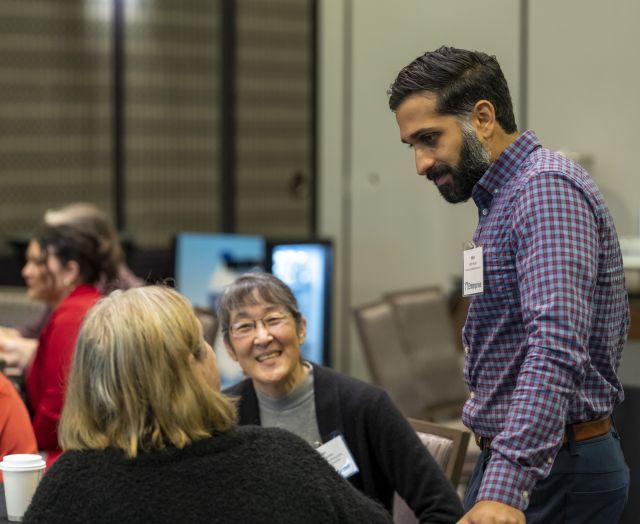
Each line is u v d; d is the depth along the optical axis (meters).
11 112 8.22
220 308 3.31
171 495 2.08
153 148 8.56
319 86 8.88
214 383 2.30
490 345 2.63
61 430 2.19
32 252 4.77
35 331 5.38
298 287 7.45
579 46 7.16
